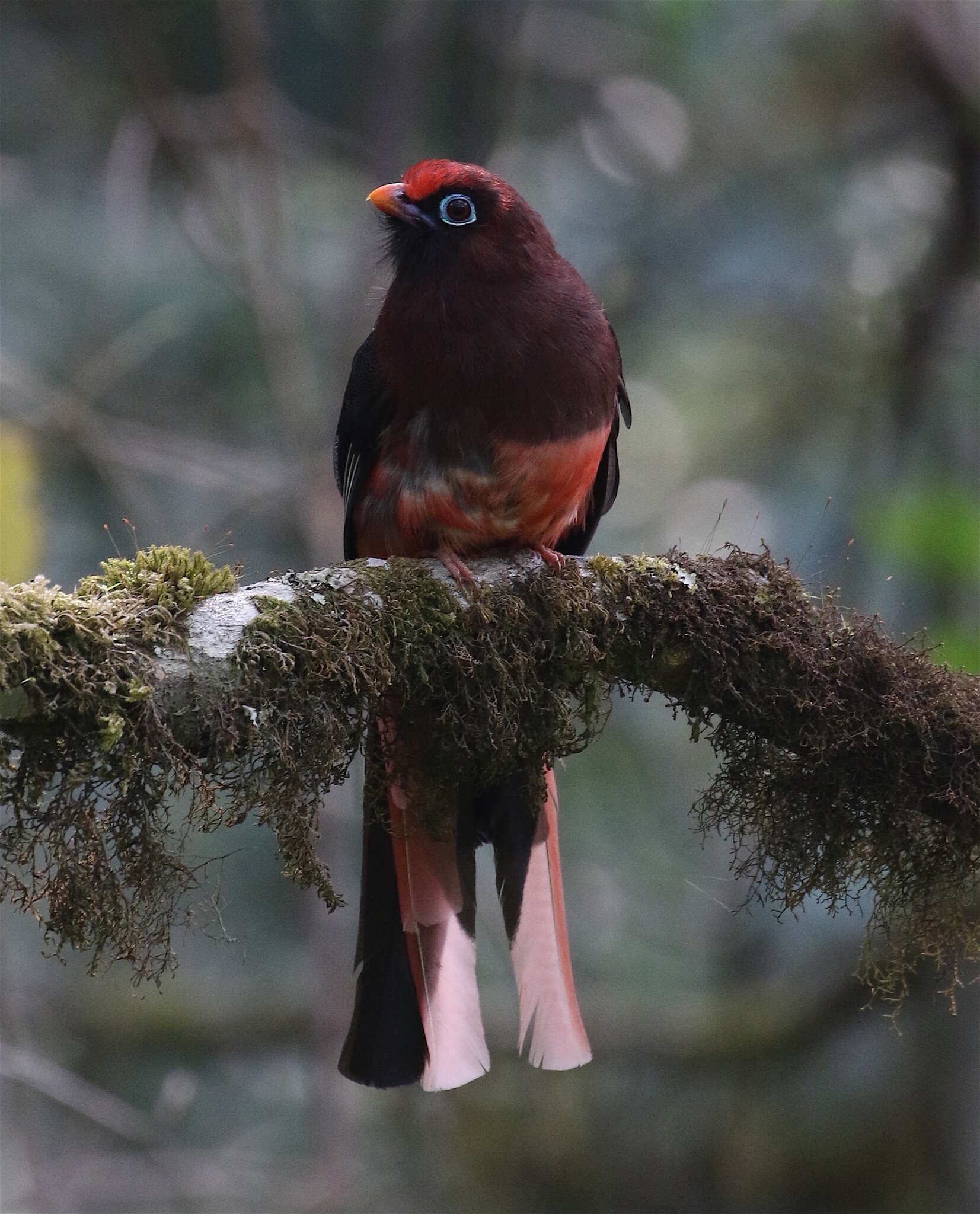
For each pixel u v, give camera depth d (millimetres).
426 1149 11367
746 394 12664
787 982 11648
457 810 6066
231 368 11609
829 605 6133
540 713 5852
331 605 5309
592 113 12961
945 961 6289
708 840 11562
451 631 5570
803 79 12750
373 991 6055
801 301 12695
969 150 11453
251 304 10625
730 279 12828
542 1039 6027
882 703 5914
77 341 11227
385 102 11562
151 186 11734
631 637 5926
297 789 5082
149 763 4770
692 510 12367
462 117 12594
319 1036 10234
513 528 6375
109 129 11914
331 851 10469
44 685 4578
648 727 11750
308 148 12547
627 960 11688
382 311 6527
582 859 11602
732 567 6070
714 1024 11266
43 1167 9562
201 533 10922
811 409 12367
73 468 10797
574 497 6441
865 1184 11234
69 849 4785
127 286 11391
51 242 11484
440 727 5730
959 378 11914
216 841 11039
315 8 12219
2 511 8492
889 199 12719
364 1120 11328
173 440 10594
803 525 11992
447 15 12367
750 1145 11430
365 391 6680
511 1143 11469
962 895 6031
